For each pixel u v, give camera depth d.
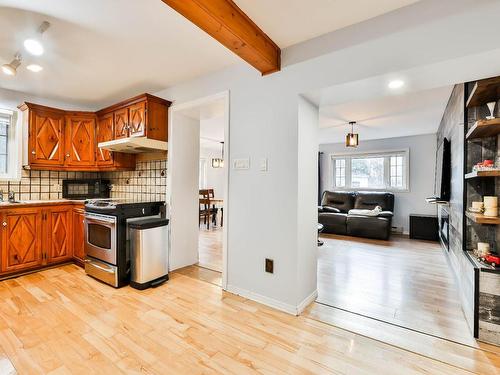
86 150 3.54
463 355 1.63
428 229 5.04
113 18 1.81
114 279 2.61
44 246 3.11
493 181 2.09
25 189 3.39
